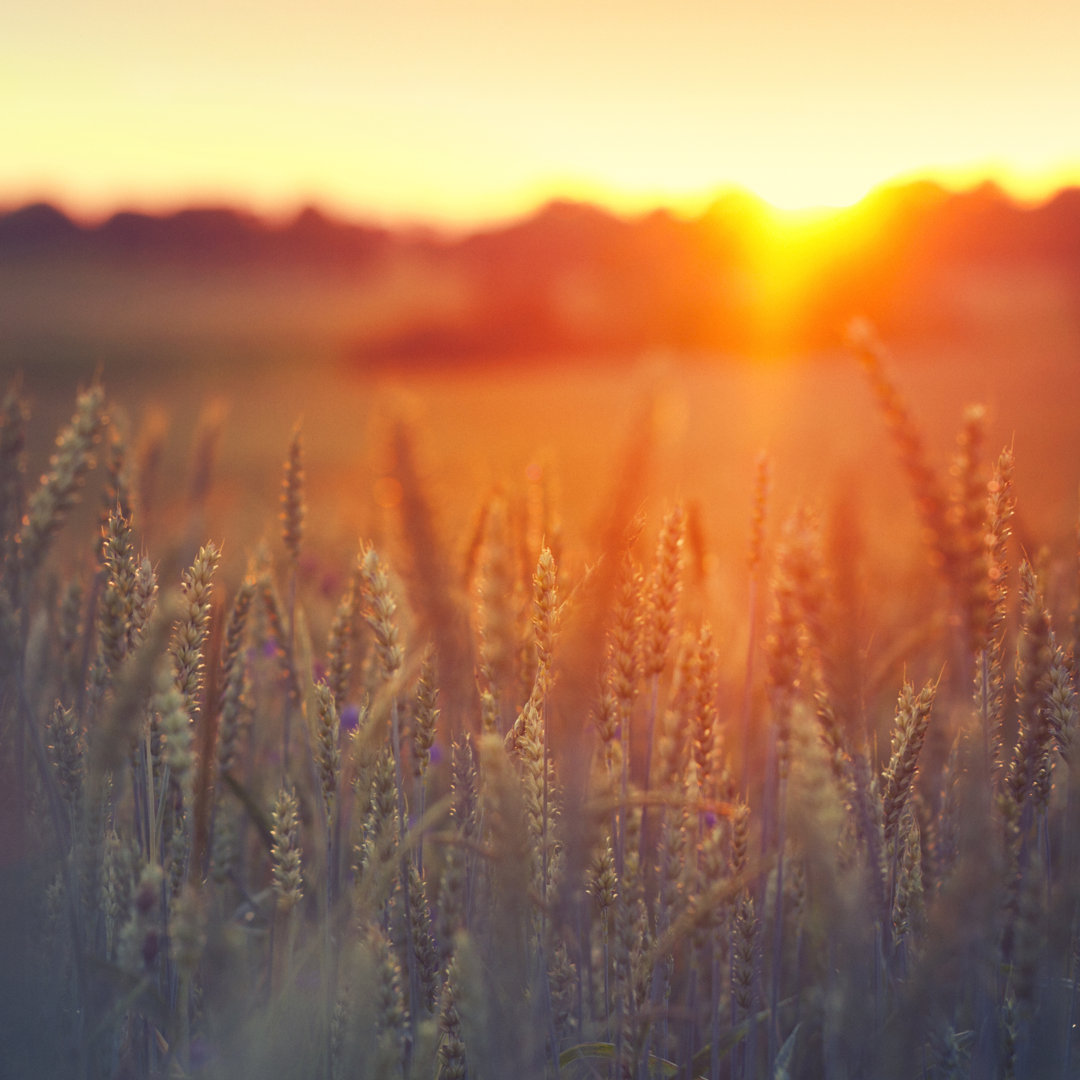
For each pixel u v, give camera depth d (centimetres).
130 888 93
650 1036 97
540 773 92
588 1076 97
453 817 99
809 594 79
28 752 100
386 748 92
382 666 90
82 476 92
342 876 101
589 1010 102
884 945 91
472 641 98
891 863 92
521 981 78
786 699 88
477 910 99
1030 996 87
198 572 90
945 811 96
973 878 72
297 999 86
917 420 76
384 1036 85
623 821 94
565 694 89
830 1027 84
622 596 92
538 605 90
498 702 92
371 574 90
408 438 90
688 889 96
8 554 98
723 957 101
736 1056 99
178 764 80
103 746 76
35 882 90
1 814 90
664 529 94
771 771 100
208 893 97
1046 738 90
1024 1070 88
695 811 98
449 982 90
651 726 95
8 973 85
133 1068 95
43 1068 86
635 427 92
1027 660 90
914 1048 73
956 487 76
